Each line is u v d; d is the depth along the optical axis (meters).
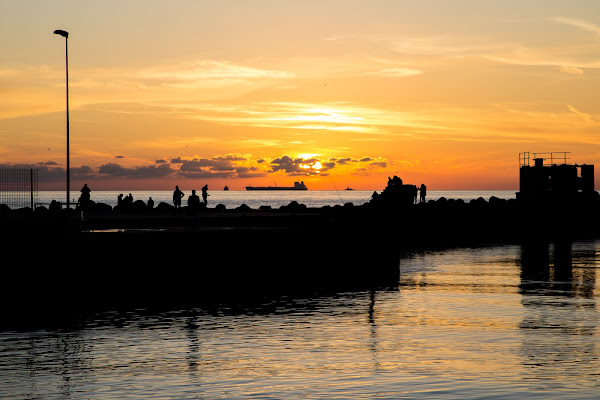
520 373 20.16
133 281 38.03
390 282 42.91
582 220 93.50
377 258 47.47
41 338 25.59
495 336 25.55
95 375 20.22
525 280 42.84
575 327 27.28
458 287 39.91
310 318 29.86
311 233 45.22
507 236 83.56
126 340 25.20
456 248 68.00
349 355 22.66
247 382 19.47
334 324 28.33
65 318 29.92
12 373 20.45
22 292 34.97
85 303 34.47
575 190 95.00
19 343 24.70
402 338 25.36
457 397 17.91
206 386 19.08
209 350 23.48
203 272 40.47
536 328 27.09
